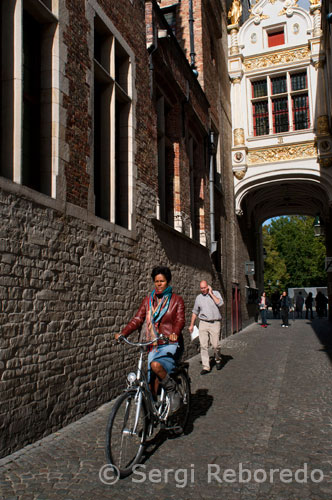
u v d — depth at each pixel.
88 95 6.18
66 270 5.36
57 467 3.74
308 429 4.85
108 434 3.45
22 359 4.36
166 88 10.52
